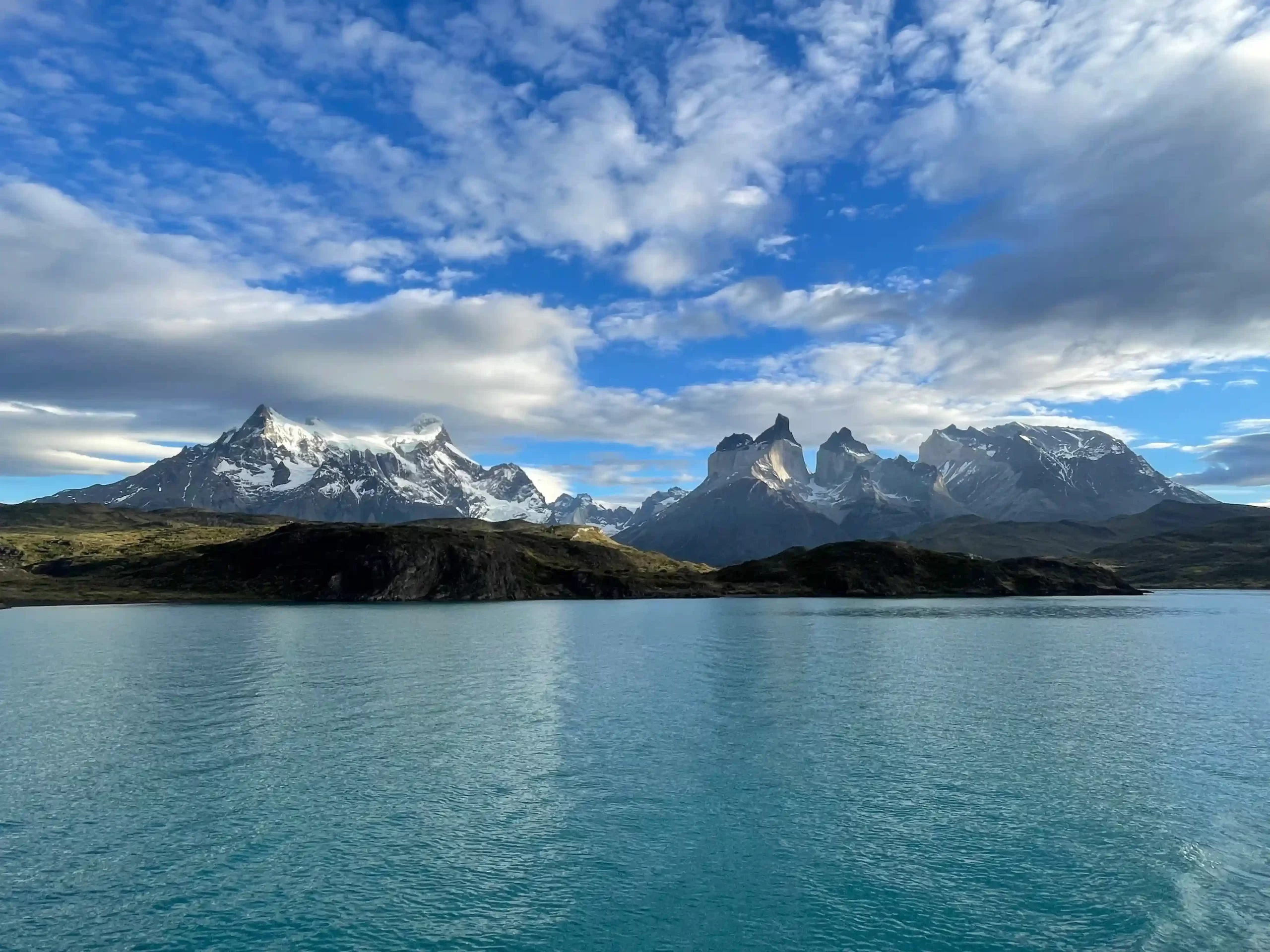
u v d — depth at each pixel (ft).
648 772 177.27
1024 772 177.06
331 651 401.08
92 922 110.22
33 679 302.66
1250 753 194.29
